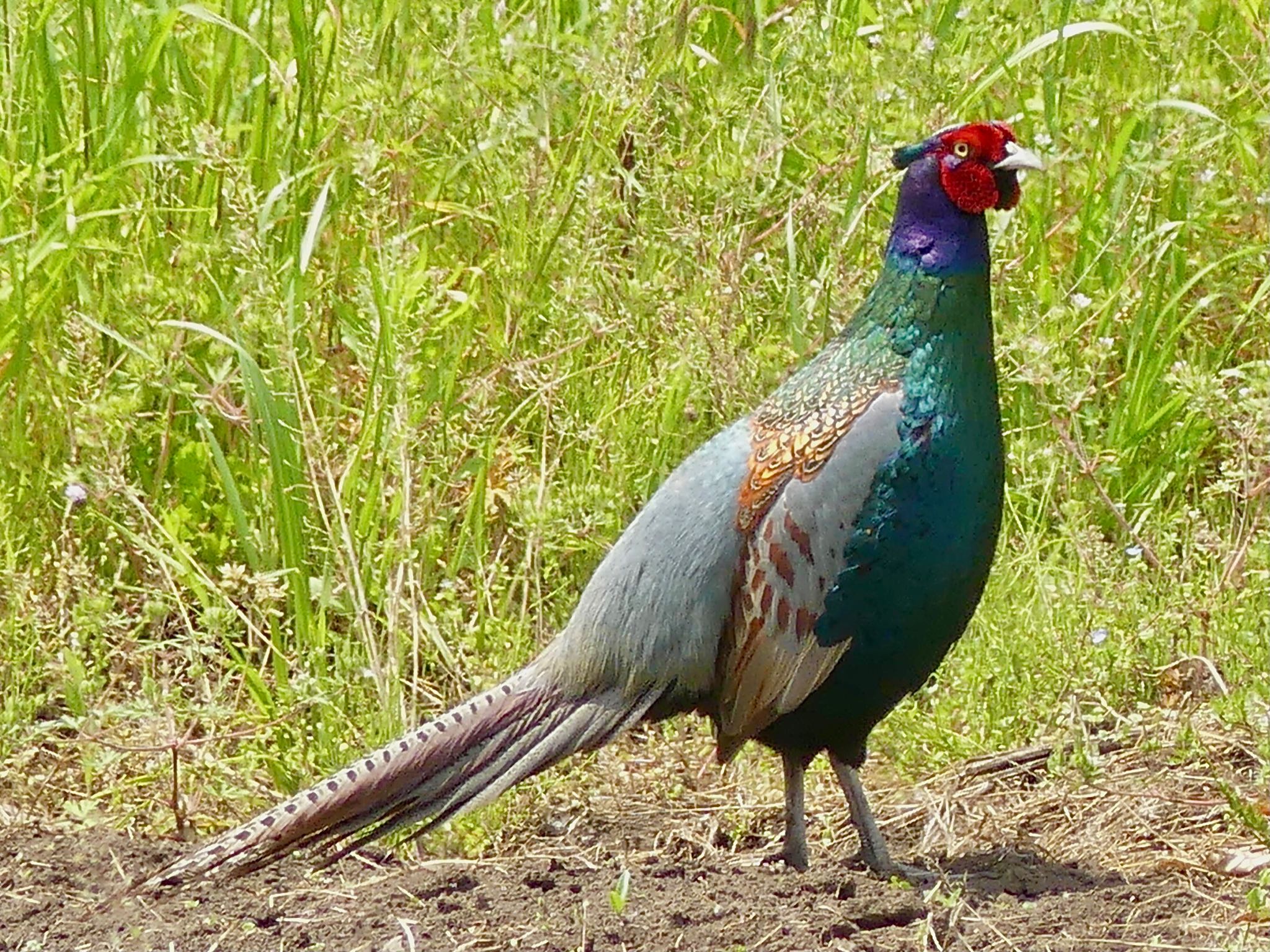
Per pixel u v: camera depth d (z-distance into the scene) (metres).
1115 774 9.30
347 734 9.23
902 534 8.02
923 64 11.18
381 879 8.38
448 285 11.23
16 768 9.20
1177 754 9.34
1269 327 11.82
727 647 8.28
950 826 8.98
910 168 8.14
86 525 10.63
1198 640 10.04
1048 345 10.47
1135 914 7.90
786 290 11.13
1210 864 8.42
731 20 12.10
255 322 10.13
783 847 8.73
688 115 11.77
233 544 10.95
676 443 10.82
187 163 11.52
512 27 12.08
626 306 10.88
